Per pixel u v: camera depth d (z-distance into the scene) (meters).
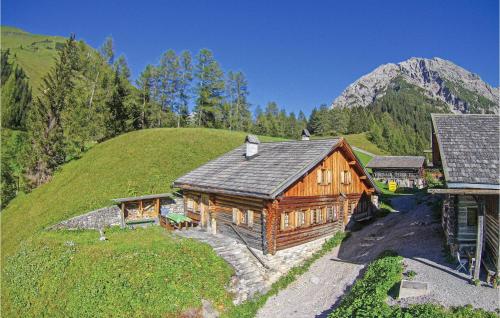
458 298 12.84
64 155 46.06
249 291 18.14
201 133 53.38
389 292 14.28
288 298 17.73
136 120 65.56
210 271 18.36
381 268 16.94
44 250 23.19
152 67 71.00
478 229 14.13
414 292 13.49
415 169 61.78
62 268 20.03
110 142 49.88
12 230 32.09
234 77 89.56
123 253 19.83
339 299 16.31
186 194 30.19
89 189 35.41
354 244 23.55
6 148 56.44
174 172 39.56
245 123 93.88
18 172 47.72
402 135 152.75
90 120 52.94
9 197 41.94
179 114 73.25
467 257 16.42
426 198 38.12
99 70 59.59
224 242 22.69
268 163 24.23
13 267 23.30
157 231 25.67
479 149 15.38
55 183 40.28
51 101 46.62
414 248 19.75
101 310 15.68
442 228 22.92
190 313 15.46
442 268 16.06
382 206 34.06
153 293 16.08
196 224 27.62
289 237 21.23
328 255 22.42
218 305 16.47
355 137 137.88
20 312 18.56
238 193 21.59
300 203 22.16
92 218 28.22
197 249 20.53
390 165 63.16
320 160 22.30
